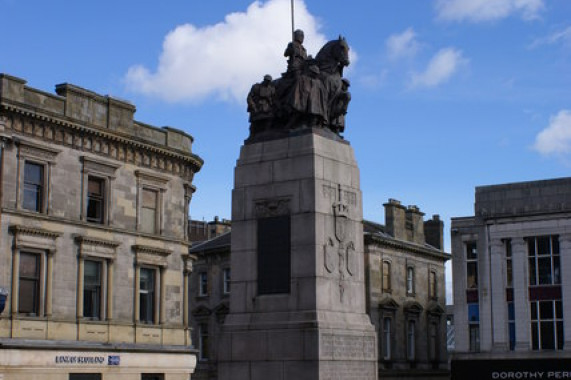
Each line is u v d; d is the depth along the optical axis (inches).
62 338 1784.0
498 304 2353.6
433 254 2989.7
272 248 946.7
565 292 2265.0
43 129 1785.2
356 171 997.2
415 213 2952.8
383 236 2726.4
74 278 1825.8
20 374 1694.1
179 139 2117.4
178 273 2084.2
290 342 904.9
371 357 953.5
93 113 1902.1
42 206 1776.6
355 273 969.5
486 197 2406.5
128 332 1934.1
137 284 1964.8
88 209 1887.3
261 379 914.7
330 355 900.0
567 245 2278.5
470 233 2447.1
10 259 1702.8
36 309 1753.2
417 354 2854.3
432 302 2987.2
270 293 939.3
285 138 964.6
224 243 2800.2
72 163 1845.5
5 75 1717.5
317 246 922.7
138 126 2011.6
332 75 1013.8
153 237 2012.8
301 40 1022.4
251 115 1008.9
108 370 1870.1
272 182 959.6
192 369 2087.8
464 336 2422.5
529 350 2289.6
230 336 943.7
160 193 2052.2
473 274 2444.6
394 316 2751.0
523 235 2342.5
